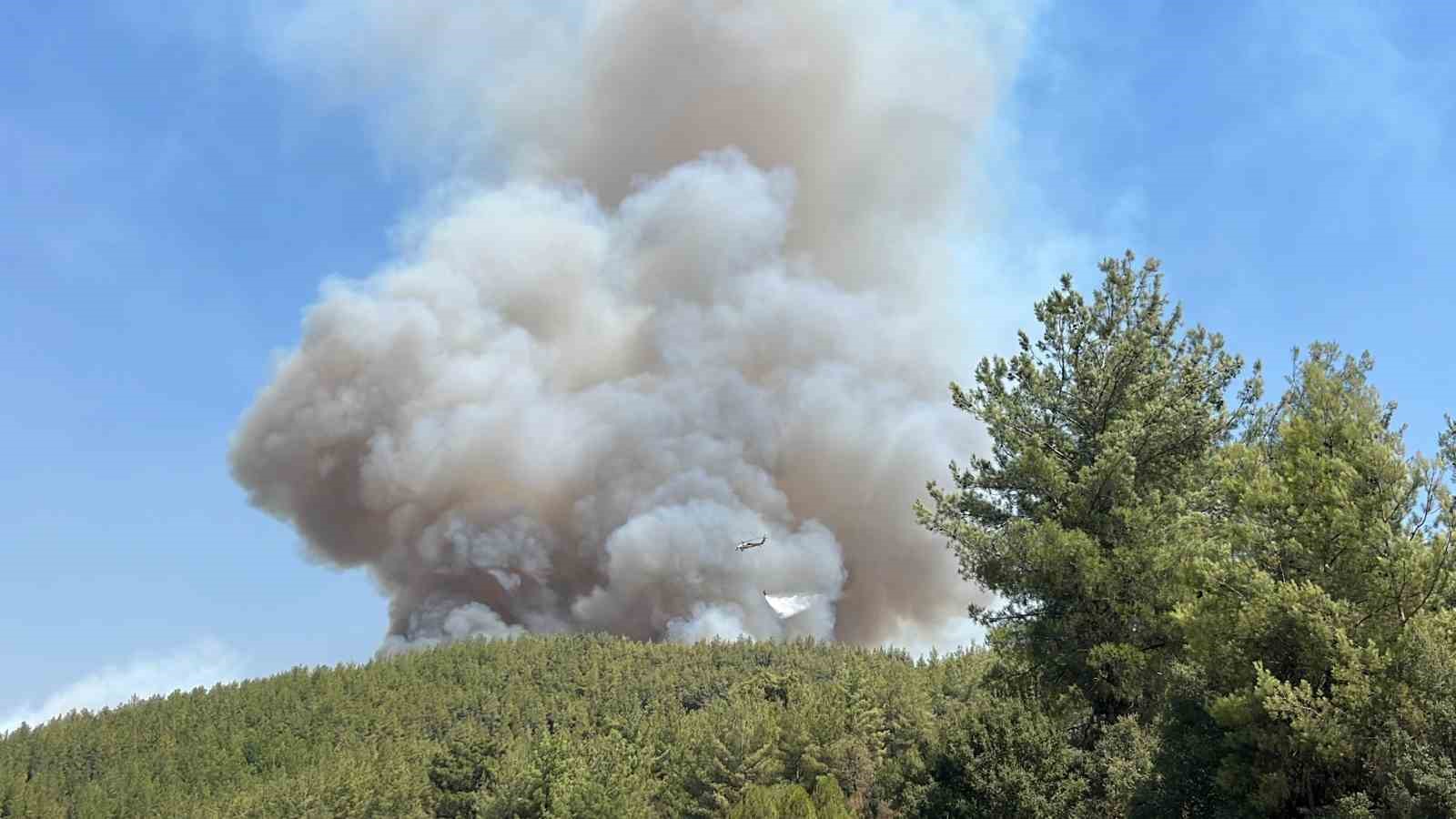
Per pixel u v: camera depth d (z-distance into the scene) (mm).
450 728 136750
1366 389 23078
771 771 74500
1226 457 26875
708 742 79625
